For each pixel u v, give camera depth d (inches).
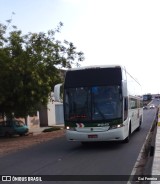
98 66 688.4
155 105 4015.8
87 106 673.0
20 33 1204.5
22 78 1139.9
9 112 1235.2
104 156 593.6
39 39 1219.2
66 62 1245.1
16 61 1138.7
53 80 1207.6
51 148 758.5
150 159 531.2
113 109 665.6
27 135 1378.0
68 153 656.4
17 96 1164.5
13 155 677.9
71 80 691.4
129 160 540.7
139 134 970.1
